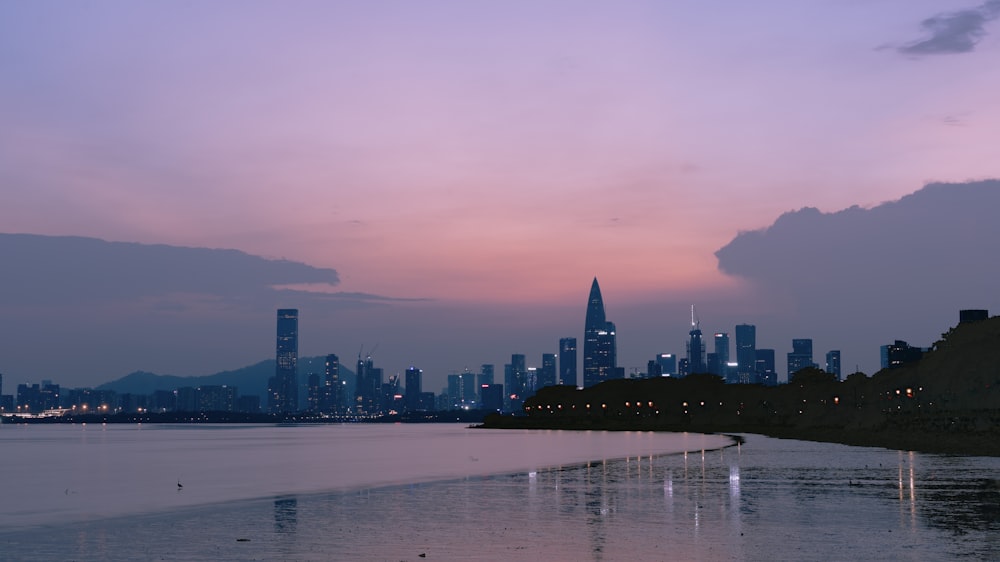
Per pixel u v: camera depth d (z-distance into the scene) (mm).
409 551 44562
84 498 78188
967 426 167125
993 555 41094
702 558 41375
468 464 120625
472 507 63031
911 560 40062
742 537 47000
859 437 190000
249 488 85500
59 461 157125
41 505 72250
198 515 61562
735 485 76625
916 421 188875
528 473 97125
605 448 171750
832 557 41000
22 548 47500
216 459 154000
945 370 189875
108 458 167375
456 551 44344
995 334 187375
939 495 66375
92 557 44438
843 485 75312
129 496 79375
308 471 112000
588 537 48000
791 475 87250
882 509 57875
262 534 51062
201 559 43344
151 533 52625
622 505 62531
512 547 45250
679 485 77438
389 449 191875
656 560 41188
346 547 45938
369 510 62312
